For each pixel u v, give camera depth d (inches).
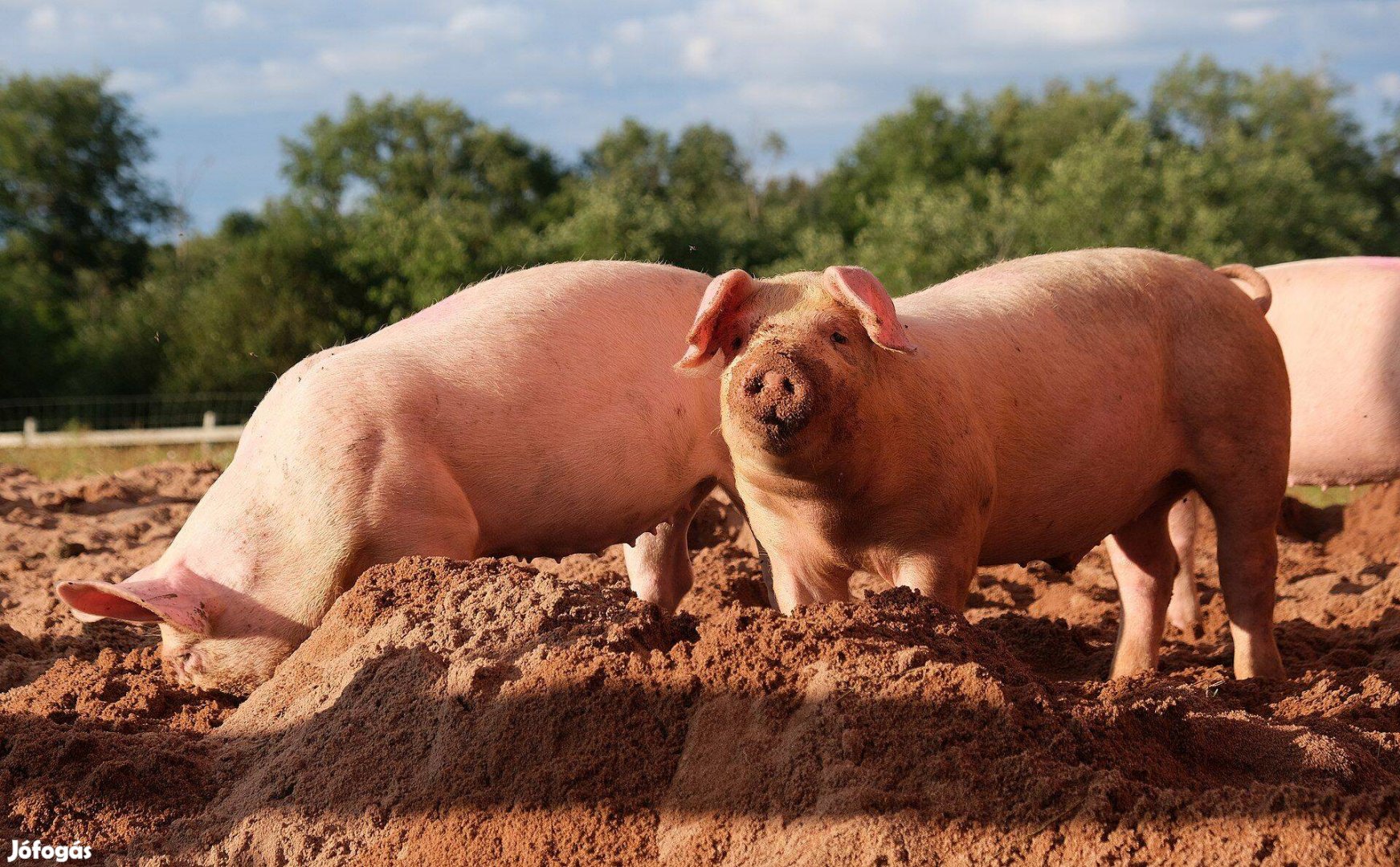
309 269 1856.5
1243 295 264.5
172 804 184.1
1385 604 315.9
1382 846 139.9
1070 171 1712.6
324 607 233.5
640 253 1843.0
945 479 220.8
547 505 250.2
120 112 2874.0
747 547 407.5
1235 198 1726.1
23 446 901.8
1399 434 414.9
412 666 187.2
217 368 1753.2
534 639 187.5
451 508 236.8
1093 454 245.3
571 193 2812.5
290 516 233.5
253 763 191.8
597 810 163.5
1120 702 167.5
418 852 166.1
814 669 167.6
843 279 204.5
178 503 465.7
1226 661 291.6
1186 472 260.7
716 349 215.3
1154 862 142.0
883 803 150.9
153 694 224.7
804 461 201.6
